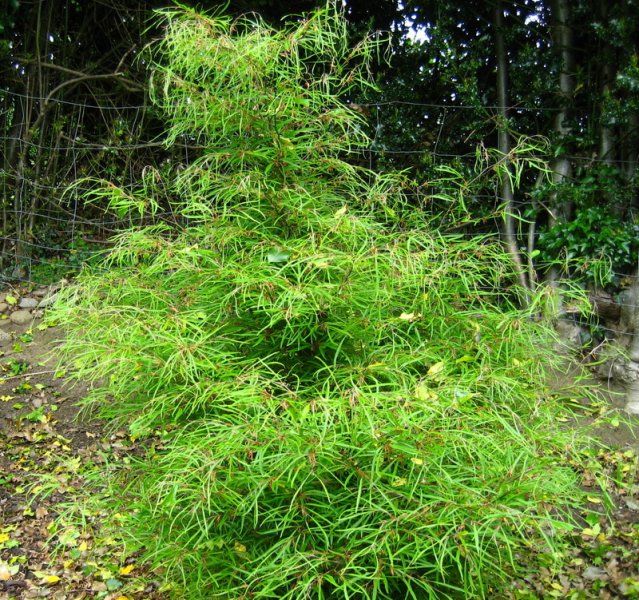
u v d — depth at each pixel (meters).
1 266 5.98
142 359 2.36
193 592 2.52
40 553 3.45
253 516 2.36
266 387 2.33
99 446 4.21
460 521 2.07
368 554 2.16
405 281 2.42
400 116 5.38
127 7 6.21
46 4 5.97
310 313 2.36
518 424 2.41
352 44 5.38
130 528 2.67
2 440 4.22
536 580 3.24
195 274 2.50
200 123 2.57
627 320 4.68
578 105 5.06
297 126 2.75
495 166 2.93
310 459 1.98
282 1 5.80
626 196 4.76
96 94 6.34
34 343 5.15
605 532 3.62
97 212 6.45
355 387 2.07
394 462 2.13
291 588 2.30
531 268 3.44
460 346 2.57
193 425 2.60
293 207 2.49
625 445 4.24
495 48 5.22
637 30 4.54
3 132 6.06
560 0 4.95
